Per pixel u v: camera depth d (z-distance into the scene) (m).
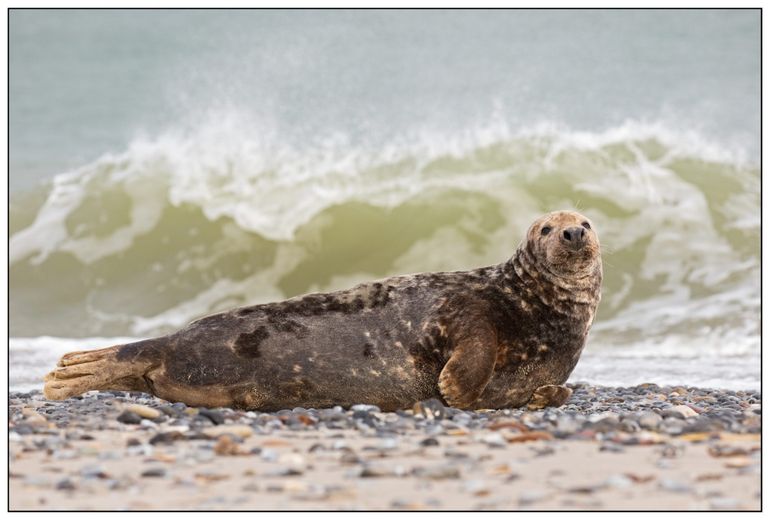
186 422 27.56
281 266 73.88
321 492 19.38
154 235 76.44
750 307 60.44
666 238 70.19
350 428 27.03
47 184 82.94
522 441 24.77
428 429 26.44
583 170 77.88
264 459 22.53
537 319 31.73
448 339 31.12
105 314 70.38
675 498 18.89
